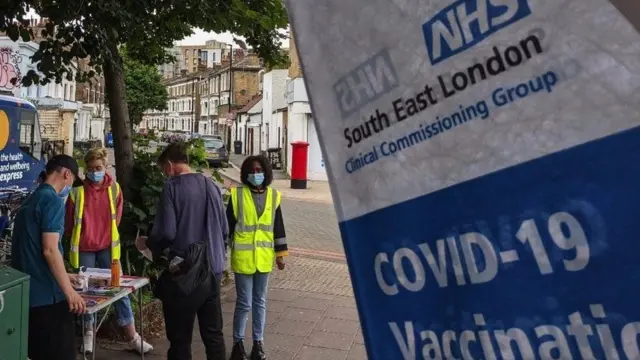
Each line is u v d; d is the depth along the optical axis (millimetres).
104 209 5285
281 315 6559
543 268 1006
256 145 46219
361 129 1219
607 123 934
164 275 4090
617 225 931
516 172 1025
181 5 6215
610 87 928
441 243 1123
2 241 8805
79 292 4176
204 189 4199
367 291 1229
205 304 4234
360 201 1231
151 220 6281
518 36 1008
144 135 7367
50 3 5520
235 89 67062
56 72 6102
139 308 5332
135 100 54094
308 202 18031
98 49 5945
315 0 1271
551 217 992
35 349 3600
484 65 1048
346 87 1235
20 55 17766
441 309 1135
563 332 993
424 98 1127
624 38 916
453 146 1097
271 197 4980
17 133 15375
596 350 964
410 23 1136
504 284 1052
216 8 6336
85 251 5195
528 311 1025
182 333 4105
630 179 916
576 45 954
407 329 1179
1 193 12266
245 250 4867
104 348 5328
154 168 6457
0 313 3041
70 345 3701
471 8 1057
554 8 971
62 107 35094
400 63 1151
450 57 1088
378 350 1214
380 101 1188
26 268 3562
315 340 5797
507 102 1027
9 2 5418
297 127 26094
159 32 7379
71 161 3803
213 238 4191
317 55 1274
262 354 5043
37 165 16375
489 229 1061
